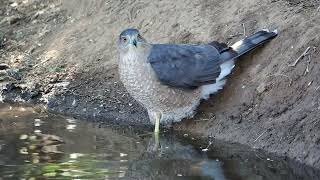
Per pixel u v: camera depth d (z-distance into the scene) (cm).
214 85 1311
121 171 1109
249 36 1339
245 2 1449
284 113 1221
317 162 1105
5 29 1741
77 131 1314
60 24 1717
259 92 1273
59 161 1148
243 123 1258
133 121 1374
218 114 1302
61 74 1544
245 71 1326
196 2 1523
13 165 1130
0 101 1501
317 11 1341
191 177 1091
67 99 1469
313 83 1220
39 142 1244
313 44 1265
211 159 1169
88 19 1681
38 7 1798
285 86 1249
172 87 1264
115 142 1255
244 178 1081
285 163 1139
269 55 1314
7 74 1566
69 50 1609
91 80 1508
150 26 1546
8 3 1827
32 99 1498
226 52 1305
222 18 1451
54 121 1377
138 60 1248
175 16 1523
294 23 1329
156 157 1175
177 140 1267
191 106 1303
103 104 1431
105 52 1563
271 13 1388
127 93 1444
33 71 1575
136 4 1622
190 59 1273
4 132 1298
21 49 1672
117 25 1606
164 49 1271
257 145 1206
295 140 1162
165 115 1309
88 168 1119
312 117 1170
